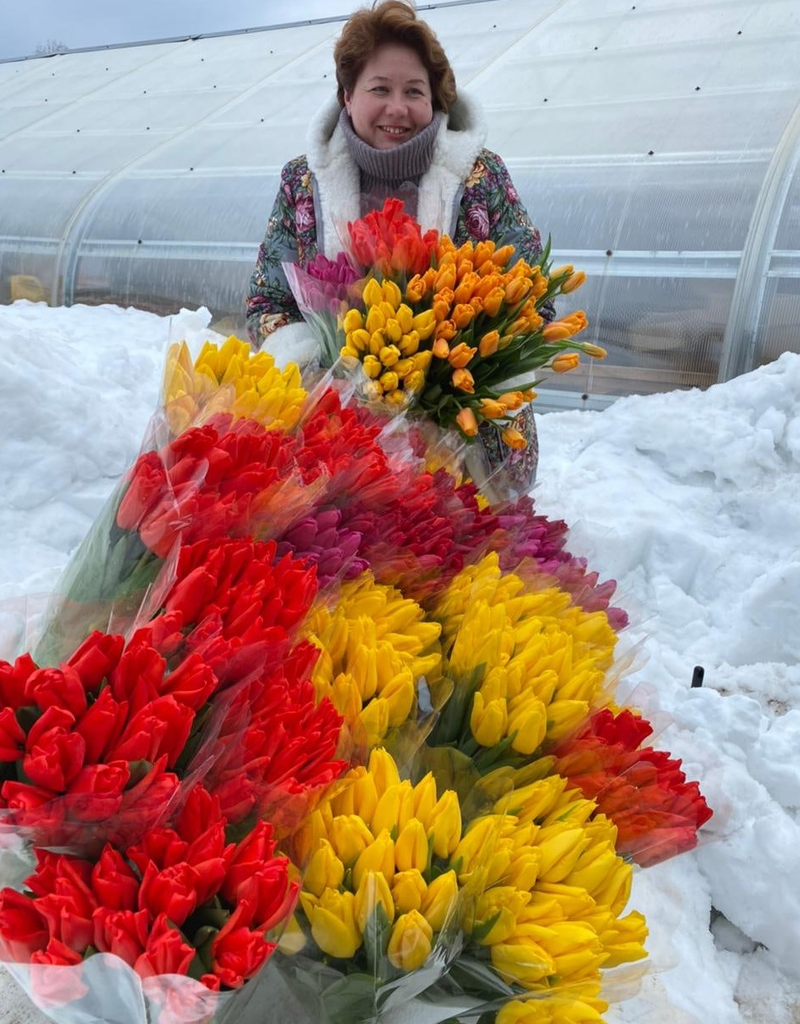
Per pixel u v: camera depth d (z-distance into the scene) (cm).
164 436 120
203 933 72
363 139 221
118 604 103
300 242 227
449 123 229
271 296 231
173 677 82
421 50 213
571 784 106
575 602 141
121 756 75
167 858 74
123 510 104
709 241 446
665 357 450
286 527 113
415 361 161
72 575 113
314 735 85
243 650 87
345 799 88
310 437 130
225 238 565
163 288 577
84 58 980
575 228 472
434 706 108
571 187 486
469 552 139
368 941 80
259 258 236
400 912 81
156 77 848
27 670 78
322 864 82
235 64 843
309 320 186
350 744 93
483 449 197
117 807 73
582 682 109
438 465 161
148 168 642
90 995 73
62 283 614
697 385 448
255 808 82
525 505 169
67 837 75
